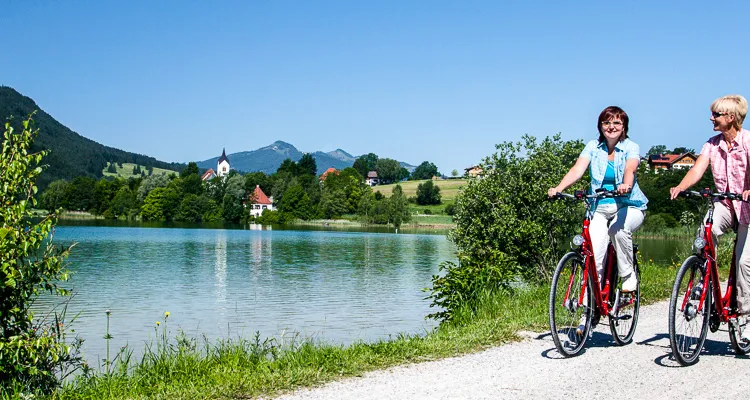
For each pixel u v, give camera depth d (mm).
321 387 4891
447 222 119562
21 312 6527
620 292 6059
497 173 14242
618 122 5832
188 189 135625
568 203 13305
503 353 5832
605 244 5797
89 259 40031
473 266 10797
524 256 13859
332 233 87750
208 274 31453
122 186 138875
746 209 5461
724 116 5551
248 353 6824
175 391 5023
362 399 4559
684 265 5293
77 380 6336
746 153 5480
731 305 5688
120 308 19625
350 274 31297
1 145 6766
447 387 4812
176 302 21250
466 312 9625
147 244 56875
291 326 16109
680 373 5113
